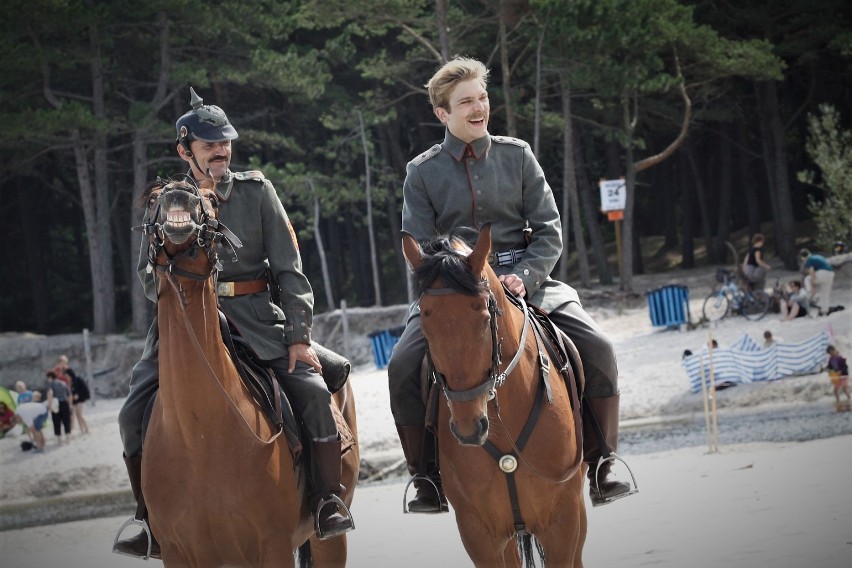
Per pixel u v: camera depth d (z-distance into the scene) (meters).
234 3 39.78
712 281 39.72
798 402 20.20
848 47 38.94
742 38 44.62
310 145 48.50
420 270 5.15
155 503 5.46
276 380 5.93
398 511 13.25
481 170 6.48
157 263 5.18
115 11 39.41
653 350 25.16
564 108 39.31
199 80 38.62
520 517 5.74
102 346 37.91
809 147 35.19
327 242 57.88
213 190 5.59
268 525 5.54
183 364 5.24
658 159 39.25
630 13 34.22
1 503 19.66
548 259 6.41
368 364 32.44
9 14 36.47
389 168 44.34
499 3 35.97
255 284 6.11
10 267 56.62
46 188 54.69
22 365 37.38
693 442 17.00
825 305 26.08
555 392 5.86
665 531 9.29
